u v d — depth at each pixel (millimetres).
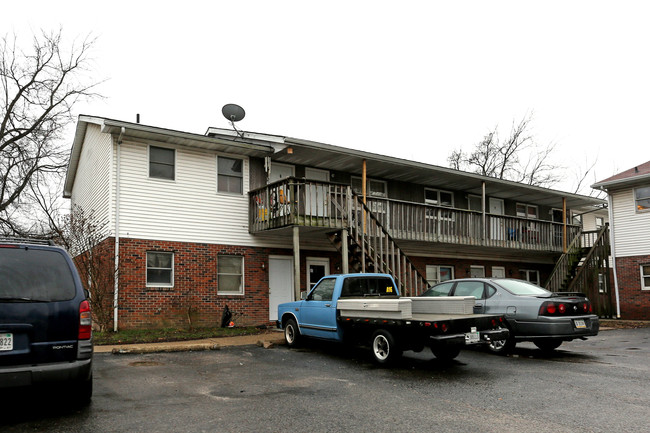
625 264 21797
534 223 22984
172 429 5078
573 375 7996
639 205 21594
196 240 15523
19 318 5160
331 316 10078
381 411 5770
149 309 14453
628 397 6457
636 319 21172
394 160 18016
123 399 6355
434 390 6895
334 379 7691
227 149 16172
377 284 10766
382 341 8984
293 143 15875
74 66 24469
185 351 10883
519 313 10055
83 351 5441
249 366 8898
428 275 21312
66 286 5492
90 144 17672
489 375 8000
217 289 15781
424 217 18828
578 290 21938
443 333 8148
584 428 5102
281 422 5328
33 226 24672
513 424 5242
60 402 6109
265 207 15906
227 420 5402
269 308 16641
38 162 24094
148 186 14898
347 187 15578
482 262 23375
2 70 23062
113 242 14148
